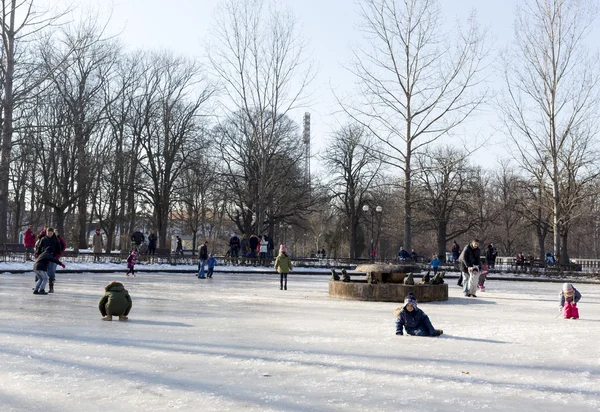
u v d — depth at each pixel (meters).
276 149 51.56
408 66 37.44
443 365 7.13
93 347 7.96
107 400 5.28
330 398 5.42
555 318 13.47
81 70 42.22
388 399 5.41
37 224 58.03
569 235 78.12
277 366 6.89
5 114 29.70
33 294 16.50
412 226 60.44
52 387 5.74
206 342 8.60
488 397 5.55
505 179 71.56
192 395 5.48
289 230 75.62
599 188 44.56
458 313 14.36
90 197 51.81
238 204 55.81
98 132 48.94
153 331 9.67
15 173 46.06
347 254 72.56
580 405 5.31
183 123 48.66
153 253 40.44
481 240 70.81
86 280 24.02
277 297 17.95
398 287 17.56
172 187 51.28
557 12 36.97
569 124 38.19
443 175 57.00
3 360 7.00
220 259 38.22
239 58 40.34
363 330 10.46
